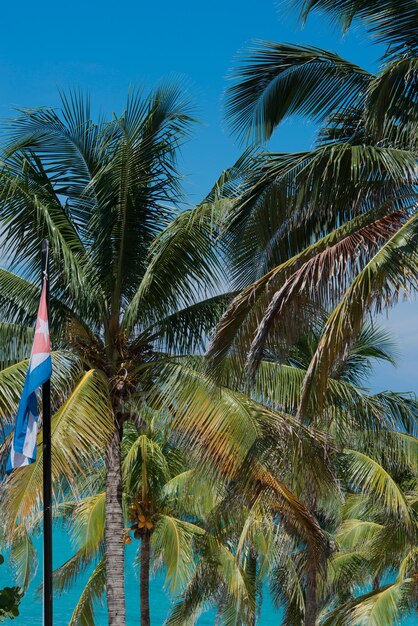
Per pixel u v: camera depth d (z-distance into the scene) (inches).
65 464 505.4
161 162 594.6
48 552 392.8
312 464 580.4
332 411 599.2
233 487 577.9
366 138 465.4
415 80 428.1
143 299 603.2
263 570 877.8
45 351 400.8
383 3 453.4
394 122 445.4
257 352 416.8
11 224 585.3
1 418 536.4
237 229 478.9
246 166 565.9
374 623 819.4
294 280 403.2
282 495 586.2
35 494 492.4
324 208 437.4
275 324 418.3
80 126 589.9
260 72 479.8
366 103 427.2
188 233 573.6
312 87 484.4
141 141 587.5
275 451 566.3
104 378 571.2
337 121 491.8
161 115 585.6
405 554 842.2
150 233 608.1
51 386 557.9
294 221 447.8
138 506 829.8
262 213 452.1
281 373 605.3
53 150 599.2
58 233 565.9
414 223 403.5
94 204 609.9
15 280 597.0
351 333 401.1
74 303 599.5
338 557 927.7
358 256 405.7
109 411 554.9
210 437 553.3
